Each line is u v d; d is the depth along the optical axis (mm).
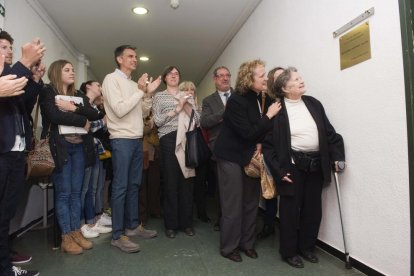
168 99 2572
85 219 2574
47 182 2736
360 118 1763
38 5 3170
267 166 1917
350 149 1854
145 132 2828
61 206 2117
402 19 1441
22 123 1638
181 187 2559
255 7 3346
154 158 3092
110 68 5957
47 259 2023
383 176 1605
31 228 2828
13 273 1632
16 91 1340
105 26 3852
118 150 2205
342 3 1891
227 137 1990
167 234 2488
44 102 2014
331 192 2064
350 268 1838
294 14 2490
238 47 4008
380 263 1641
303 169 1847
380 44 1601
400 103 1489
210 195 3838
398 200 1516
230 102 1955
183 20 3688
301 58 2389
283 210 1892
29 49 1477
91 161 2291
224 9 3402
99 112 2475
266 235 2461
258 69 1943
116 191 2225
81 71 5000
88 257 2053
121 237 2217
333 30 1985
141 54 5020
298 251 2027
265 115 1905
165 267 1889
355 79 1795
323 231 2170
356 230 1820
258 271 1820
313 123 1897
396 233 1533
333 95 2006
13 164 1545
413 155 1403
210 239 2422
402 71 1472
